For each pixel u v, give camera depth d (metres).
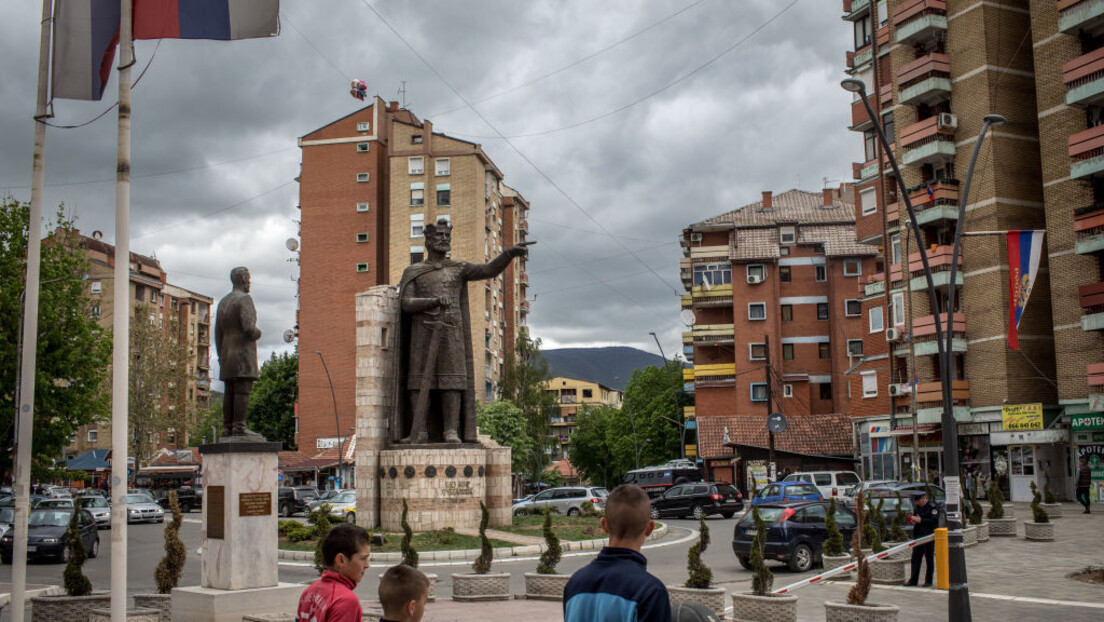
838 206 75.81
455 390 30.86
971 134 45.56
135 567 27.20
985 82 44.81
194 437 89.69
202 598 14.05
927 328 47.34
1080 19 39.72
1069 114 41.16
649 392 90.88
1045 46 42.34
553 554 18.83
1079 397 40.50
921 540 19.36
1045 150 42.28
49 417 42.19
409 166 78.75
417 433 30.56
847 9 57.00
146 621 13.80
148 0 13.56
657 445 87.38
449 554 25.92
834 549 21.39
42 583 23.00
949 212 46.03
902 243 49.69
